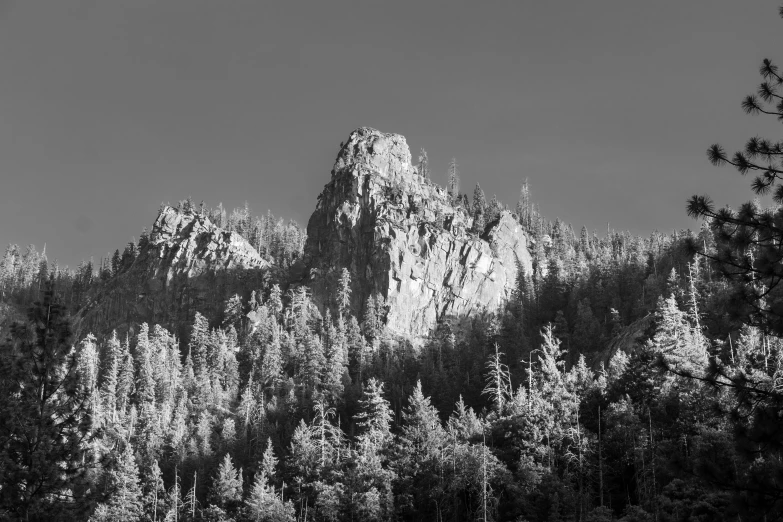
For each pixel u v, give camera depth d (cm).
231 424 12344
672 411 8431
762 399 2147
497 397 11925
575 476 8588
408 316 19438
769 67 2342
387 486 8756
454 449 9156
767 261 2152
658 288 15862
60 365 3512
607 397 9931
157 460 11556
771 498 2019
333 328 16775
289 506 9038
